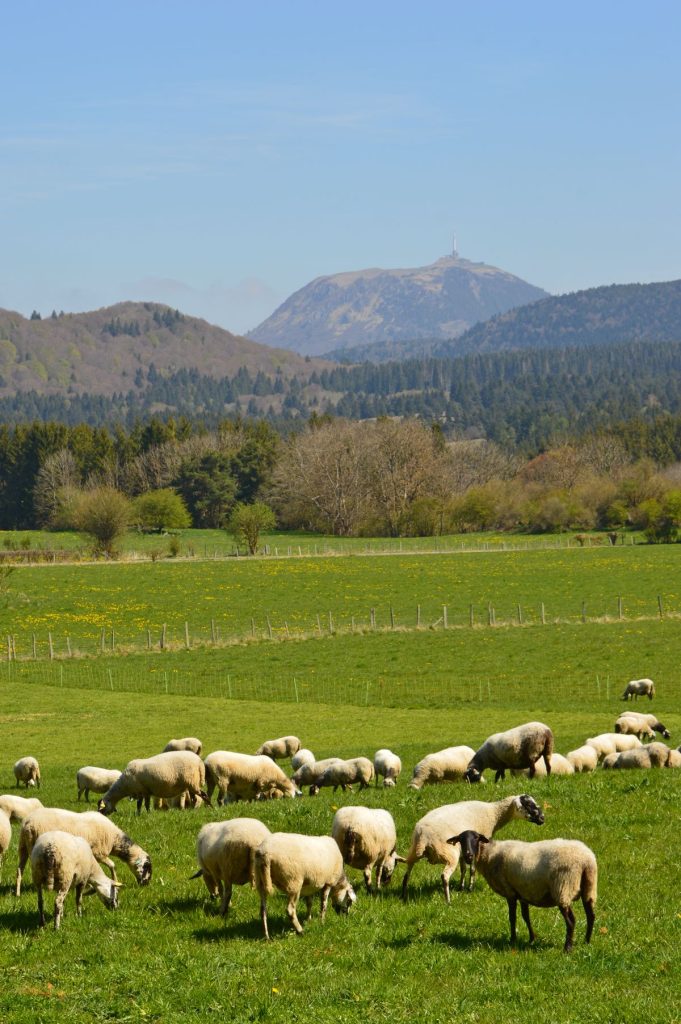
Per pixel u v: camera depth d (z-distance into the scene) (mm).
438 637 64188
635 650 58594
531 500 151500
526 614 74188
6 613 79500
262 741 39938
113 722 44906
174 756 24328
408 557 111188
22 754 38719
